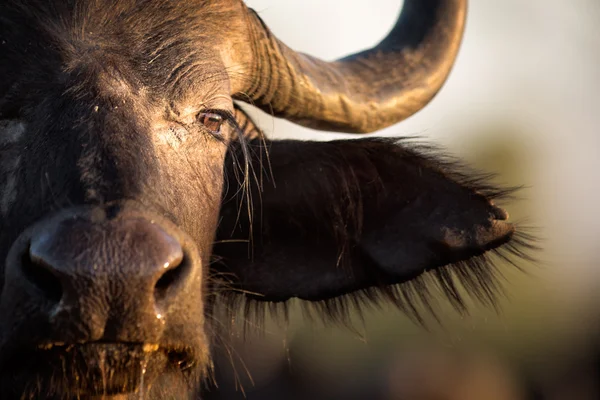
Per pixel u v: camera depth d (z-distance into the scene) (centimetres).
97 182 1351
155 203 1388
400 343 5216
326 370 4675
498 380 4791
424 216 1880
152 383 1473
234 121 1738
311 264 1978
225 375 3403
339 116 2070
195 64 1653
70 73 1483
